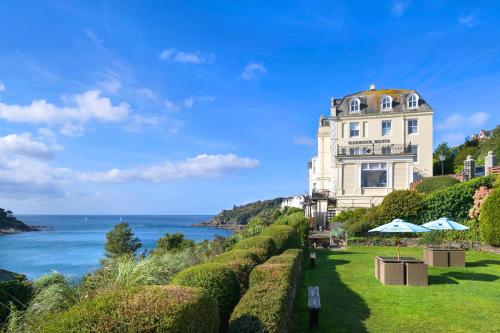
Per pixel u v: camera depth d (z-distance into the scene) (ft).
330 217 110.63
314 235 86.79
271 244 38.52
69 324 10.95
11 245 174.81
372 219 78.23
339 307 31.07
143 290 13.78
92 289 20.68
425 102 123.54
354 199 109.29
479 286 38.14
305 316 28.76
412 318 28.17
